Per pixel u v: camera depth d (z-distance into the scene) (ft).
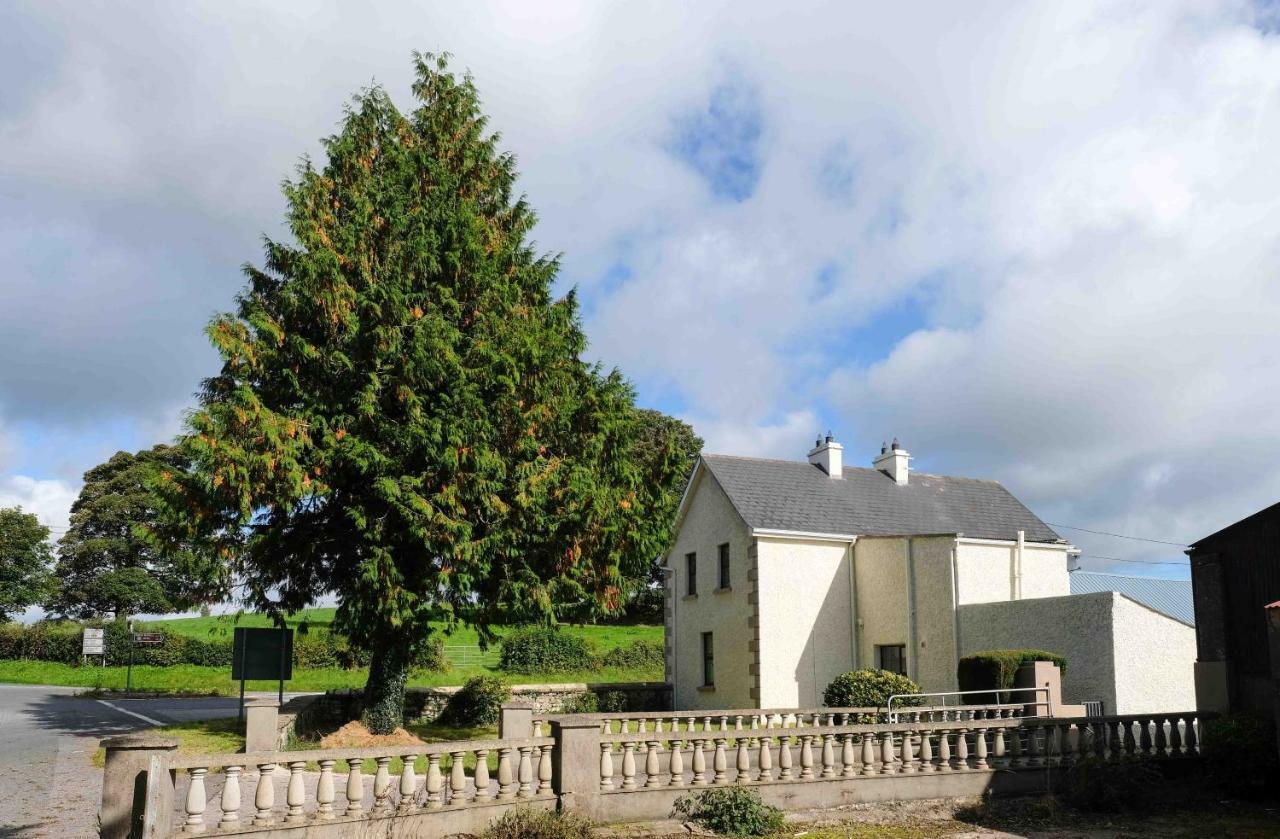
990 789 45.60
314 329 56.59
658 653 128.57
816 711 55.26
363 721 56.90
